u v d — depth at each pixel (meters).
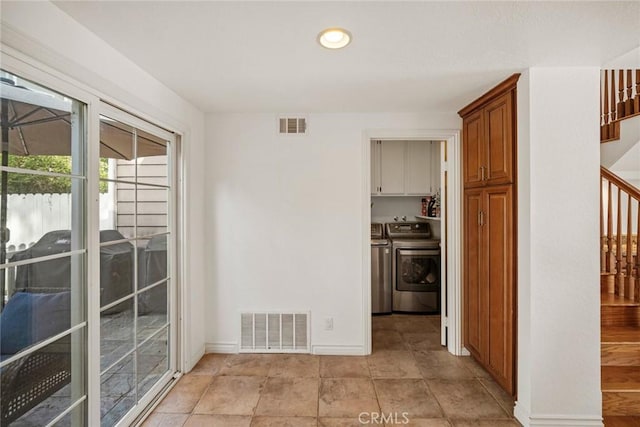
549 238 1.97
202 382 2.51
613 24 1.51
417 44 1.70
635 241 3.23
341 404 2.24
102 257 1.77
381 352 3.05
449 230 3.05
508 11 1.41
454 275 2.98
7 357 1.25
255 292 3.01
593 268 1.97
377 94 2.47
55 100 1.44
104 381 1.79
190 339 2.69
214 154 2.98
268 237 3.00
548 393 1.97
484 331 2.52
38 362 1.38
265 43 1.69
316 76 2.12
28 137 1.32
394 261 4.16
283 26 1.53
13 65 1.21
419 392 2.39
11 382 1.27
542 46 1.71
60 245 1.48
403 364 2.81
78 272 1.58
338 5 1.36
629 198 2.80
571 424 1.96
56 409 1.47
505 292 2.22
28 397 1.34
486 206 2.47
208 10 1.40
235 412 2.15
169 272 2.50
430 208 4.38
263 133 2.98
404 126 2.95
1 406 1.23
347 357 2.94
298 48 1.74
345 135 2.96
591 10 1.40
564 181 1.97
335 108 2.82
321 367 2.75
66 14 1.42
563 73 1.97
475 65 1.96
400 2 1.34
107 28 1.54
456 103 2.68
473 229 2.70
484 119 2.50
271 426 2.02
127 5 1.35
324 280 2.99
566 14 1.43
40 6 1.30
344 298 2.99
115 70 1.77
